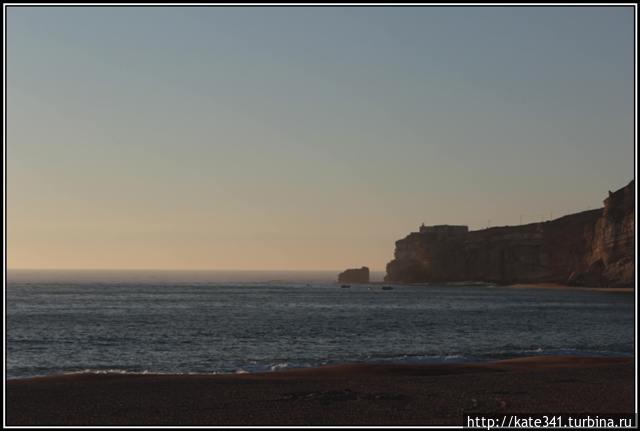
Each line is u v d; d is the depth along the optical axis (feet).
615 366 148.46
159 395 109.50
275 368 176.14
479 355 208.44
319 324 344.69
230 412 96.17
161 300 631.56
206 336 277.23
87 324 340.18
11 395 108.78
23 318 383.24
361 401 103.45
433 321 370.73
